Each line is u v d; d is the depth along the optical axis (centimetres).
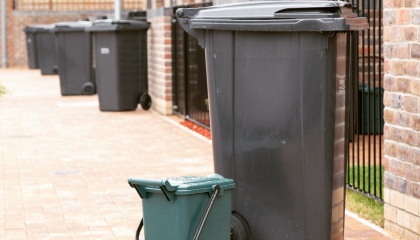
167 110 1530
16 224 737
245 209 593
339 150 571
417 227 640
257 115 582
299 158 568
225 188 539
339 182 576
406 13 641
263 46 574
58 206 805
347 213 752
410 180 647
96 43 1598
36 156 1100
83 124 1423
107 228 722
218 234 546
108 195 853
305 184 568
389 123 677
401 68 652
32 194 861
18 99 1888
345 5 561
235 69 589
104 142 1220
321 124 559
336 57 557
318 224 570
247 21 571
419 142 631
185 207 529
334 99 560
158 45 1569
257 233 592
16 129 1368
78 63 1945
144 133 1309
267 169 582
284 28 555
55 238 691
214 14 593
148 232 547
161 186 524
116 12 1744
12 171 993
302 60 558
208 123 1352
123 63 1591
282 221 581
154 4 1767
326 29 540
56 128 1376
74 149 1155
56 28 1931
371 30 1169
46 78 2623
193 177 553
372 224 714
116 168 1012
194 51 1409
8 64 3303
